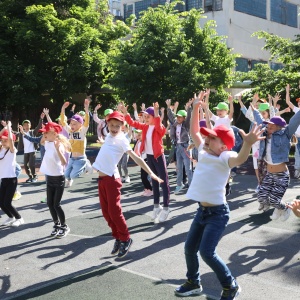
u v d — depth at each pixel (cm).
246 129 2133
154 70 1919
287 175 614
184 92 1853
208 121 537
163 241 575
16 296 412
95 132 2691
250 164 1410
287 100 732
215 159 374
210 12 2920
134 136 1085
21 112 2583
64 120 955
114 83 1962
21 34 2284
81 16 2530
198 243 389
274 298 393
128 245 514
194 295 401
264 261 490
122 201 846
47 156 597
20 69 2300
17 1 2400
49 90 2462
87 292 416
